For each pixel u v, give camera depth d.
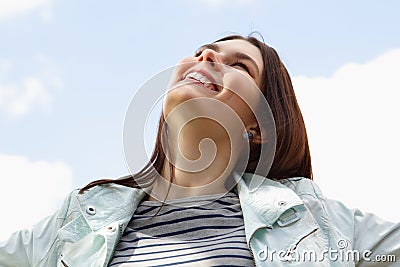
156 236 1.65
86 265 1.63
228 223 1.66
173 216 1.67
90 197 1.72
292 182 1.77
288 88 1.83
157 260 1.60
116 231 1.65
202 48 1.80
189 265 1.58
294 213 1.67
